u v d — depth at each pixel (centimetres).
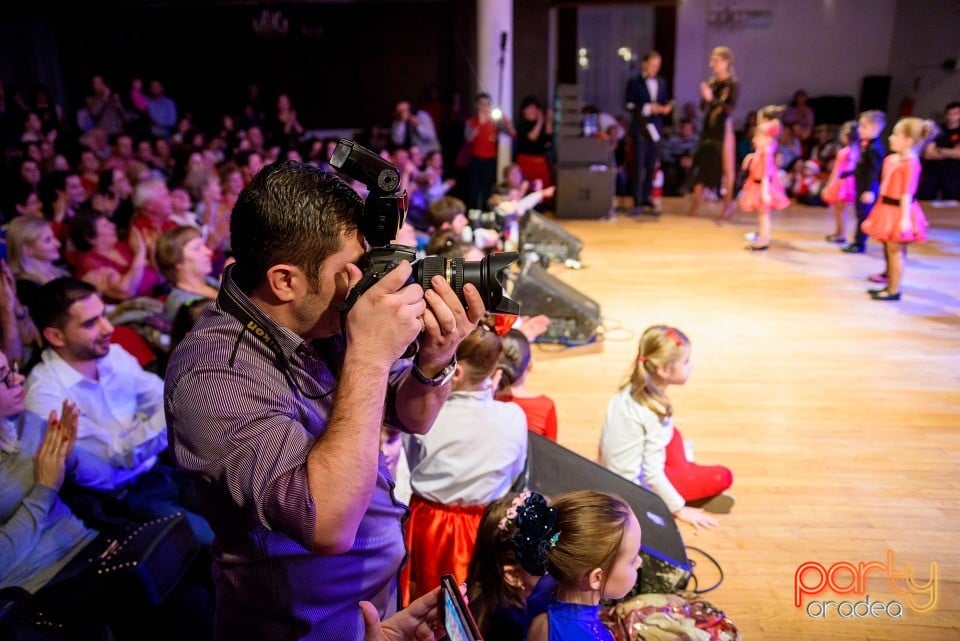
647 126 851
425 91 1070
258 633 116
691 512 284
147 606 201
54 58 1146
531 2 1102
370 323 100
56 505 219
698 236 766
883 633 229
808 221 827
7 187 549
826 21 1122
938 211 866
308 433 107
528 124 912
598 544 163
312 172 107
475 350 205
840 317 509
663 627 204
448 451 210
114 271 413
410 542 217
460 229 484
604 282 603
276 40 1145
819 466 323
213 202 543
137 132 948
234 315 110
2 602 188
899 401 383
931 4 1076
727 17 1131
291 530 98
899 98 1129
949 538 274
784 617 236
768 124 675
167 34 1145
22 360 339
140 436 264
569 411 377
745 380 410
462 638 111
